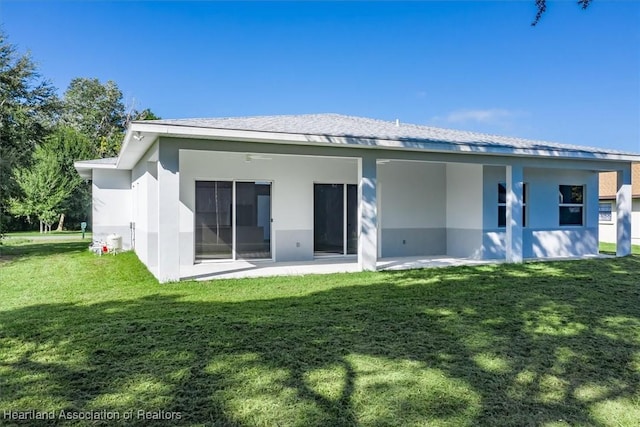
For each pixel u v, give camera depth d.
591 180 13.57
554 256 12.86
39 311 5.92
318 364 3.98
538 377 3.77
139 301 6.53
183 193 10.74
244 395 3.34
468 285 7.91
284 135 8.21
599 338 4.87
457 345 4.57
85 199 29.19
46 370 3.79
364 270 9.52
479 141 10.84
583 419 3.05
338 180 12.40
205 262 11.08
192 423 2.91
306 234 11.95
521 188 11.12
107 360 4.03
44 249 15.45
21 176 25.12
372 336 4.82
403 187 13.06
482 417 3.05
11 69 16.73
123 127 47.41
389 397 3.33
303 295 6.98
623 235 12.48
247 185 11.49
